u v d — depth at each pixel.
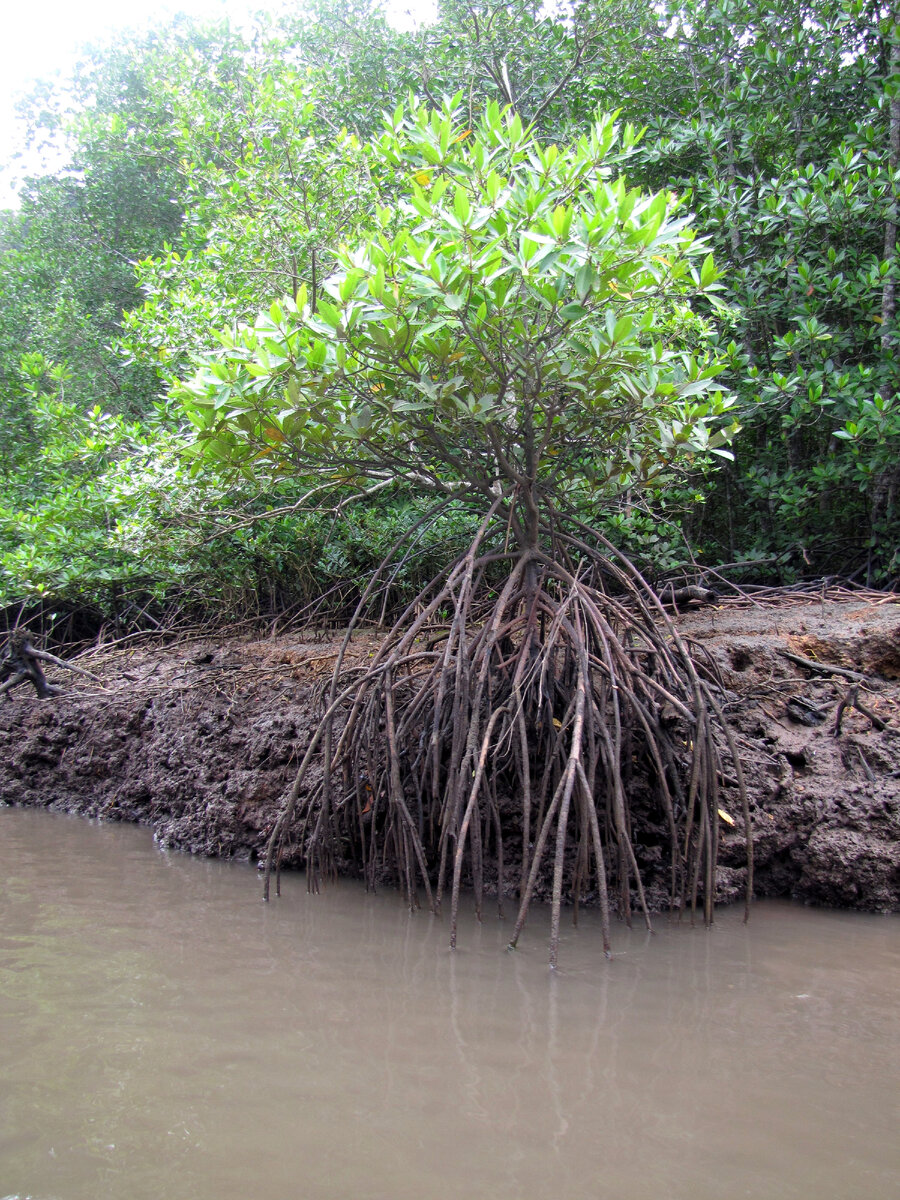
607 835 4.73
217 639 9.12
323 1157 2.20
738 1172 2.17
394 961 3.76
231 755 6.30
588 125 10.35
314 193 8.10
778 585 9.37
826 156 9.74
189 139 9.23
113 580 8.91
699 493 8.08
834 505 9.34
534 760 4.97
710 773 4.58
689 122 9.73
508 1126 2.38
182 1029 2.98
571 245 4.16
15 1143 2.24
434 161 4.92
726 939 4.15
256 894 4.92
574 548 6.44
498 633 4.82
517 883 4.89
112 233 15.95
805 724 5.35
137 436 8.24
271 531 8.29
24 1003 3.20
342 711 5.64
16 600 9.40
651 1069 2.73
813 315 8.18
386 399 4.83
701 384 4.82
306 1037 2.93
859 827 4.77
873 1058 2.83
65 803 7.77
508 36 11.10
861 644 5.77
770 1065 2.77
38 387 11.98
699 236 9.61
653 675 5.21
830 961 3.81
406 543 7.98
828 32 9.30
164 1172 2.12
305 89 8.88
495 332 4.61
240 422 4.94
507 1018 3.13
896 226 8.48
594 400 4.90
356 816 5.20
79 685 8.55
